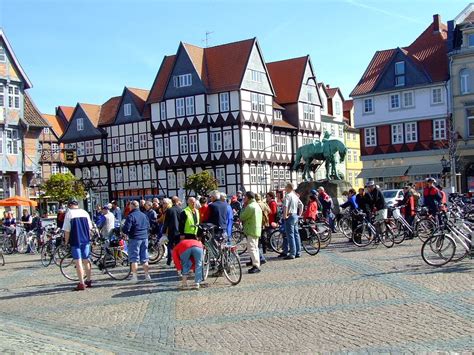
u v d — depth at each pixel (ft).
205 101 193.36
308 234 61.05
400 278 42.42
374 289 38.99
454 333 27.30
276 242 63.52
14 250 92.63
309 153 108.06
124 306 39.32
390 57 192.34
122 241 53.06
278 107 214.07
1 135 139.85
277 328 30.55
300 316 32.78
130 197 225.97
